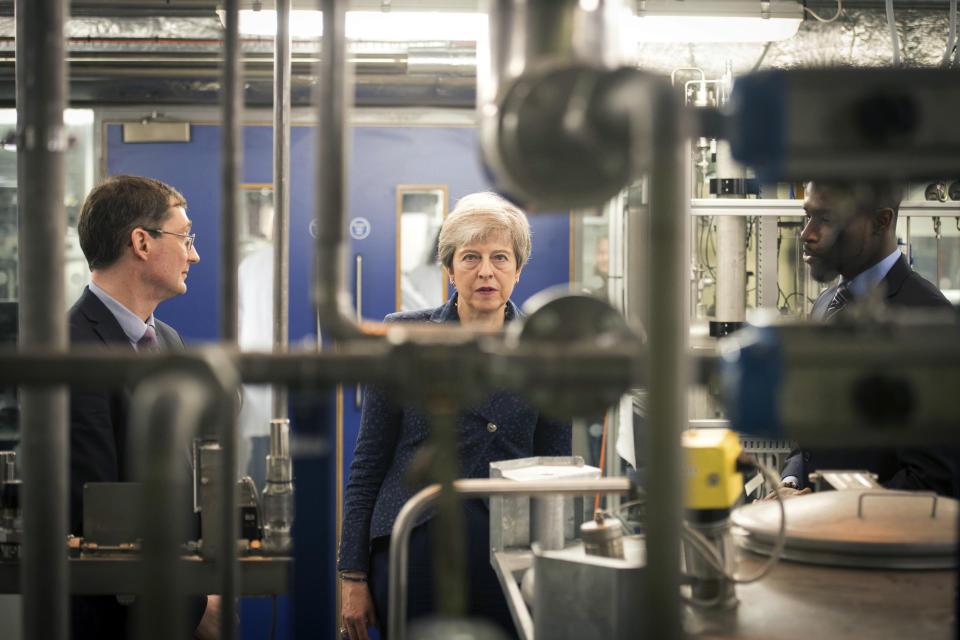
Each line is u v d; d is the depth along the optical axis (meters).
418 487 1.68
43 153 0.69
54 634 0.70
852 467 1.95
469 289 1.76
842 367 0.58
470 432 1.70
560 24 0.66
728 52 3.48
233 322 0.84
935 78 0.62
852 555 0.95
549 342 0.70
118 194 1.97
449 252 1.81
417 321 1.86
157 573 0.44
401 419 1.79
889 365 0.58
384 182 3.44
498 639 0.60
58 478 0.70
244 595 1.52
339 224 0.69
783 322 0.63
